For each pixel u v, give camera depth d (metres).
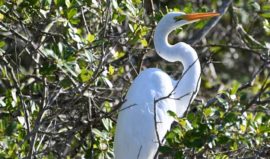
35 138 8.60
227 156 9.08
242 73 16.73
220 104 9.52
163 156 10.35
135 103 9.68
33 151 8.69
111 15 10.23
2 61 9.98
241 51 16.81
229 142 9.00
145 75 10.14
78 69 9.01
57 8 9.79
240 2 14.85
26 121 8.82
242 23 15.01
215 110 8.98
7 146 8.85
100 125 10.43
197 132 8.16
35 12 9.85
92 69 9.66
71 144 10.34
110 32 10.73
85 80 8.93
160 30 10.84
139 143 9.44
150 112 9.63
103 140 9.73
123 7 10.68
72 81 8.98
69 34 9.52
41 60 11.78
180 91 10.73
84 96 9.78
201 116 8.62
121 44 10.55
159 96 9.88
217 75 16.69
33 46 9.62
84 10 11.42
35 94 10.78
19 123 9.43
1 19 10.19
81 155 10.32
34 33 10.80
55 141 10.13
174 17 10.79
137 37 10.57
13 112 9.57
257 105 10.52
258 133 9.42
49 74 8.95
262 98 12.28
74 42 10.21
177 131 8.23
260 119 10.10
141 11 10.64
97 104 10.81
